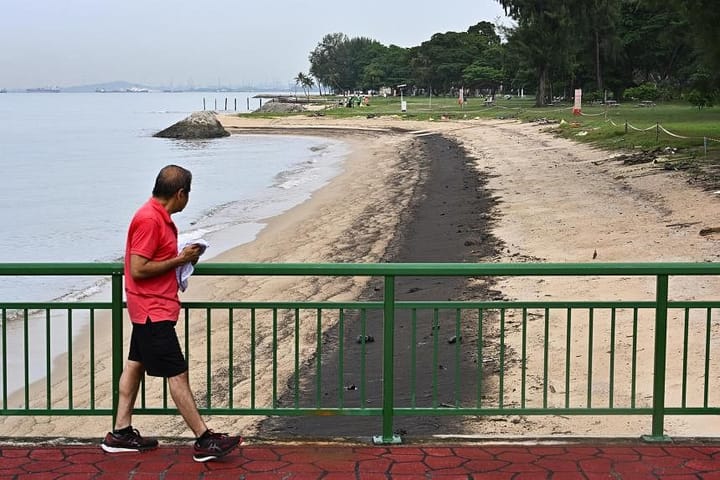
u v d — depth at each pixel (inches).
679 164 956.0
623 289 471.8
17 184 1381.6
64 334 480.4
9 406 363.6
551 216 759.7
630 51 3152.1
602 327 406.3
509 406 320.2
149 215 204.7
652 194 800.9
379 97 5157.5
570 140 1519.4
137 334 207.8
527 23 2795.3
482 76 4734.3
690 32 1064.2
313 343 430.0
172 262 205.8
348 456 213.9
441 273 218.2
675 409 226.2
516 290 492.4
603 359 362.9
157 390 366.6
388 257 660.1
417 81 5231.3
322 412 224.7
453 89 5113.2
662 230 634.2
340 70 6958.7
